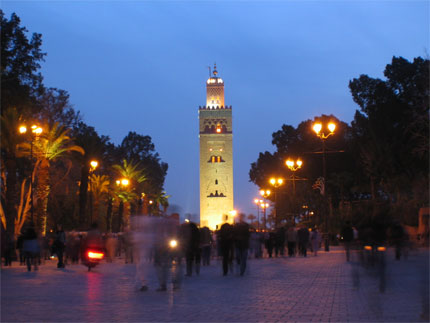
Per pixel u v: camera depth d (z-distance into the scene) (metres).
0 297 14.73
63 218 67.25
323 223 62.97
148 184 97.81
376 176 60.38
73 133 81.88
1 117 41.81
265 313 11.58
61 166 80.88
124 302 13.54
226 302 13.45
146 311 11.95
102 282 19.55
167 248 16.34
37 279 21.17
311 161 80.81
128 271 25.77
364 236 14.60
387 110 64.50
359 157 68.06
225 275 22.23
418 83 62.09
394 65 65.88
